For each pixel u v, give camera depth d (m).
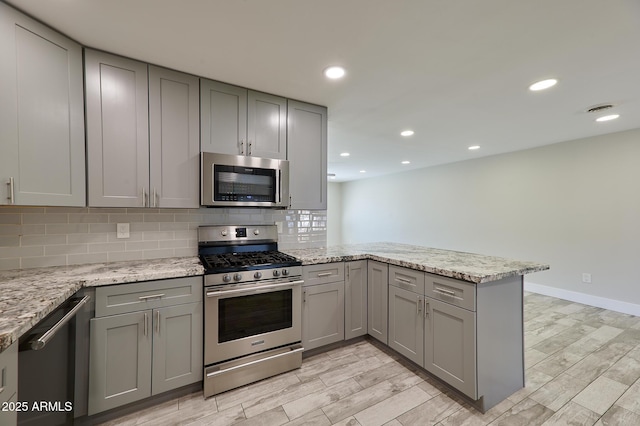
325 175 2.77
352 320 2.59
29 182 1.47
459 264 2.09
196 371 1.90
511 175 4.73
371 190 8.18
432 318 2.02
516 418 1.74
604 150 3.68
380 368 2.26
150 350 1.75
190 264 2.04
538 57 1.85
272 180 2.41
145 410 1.77
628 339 2.80
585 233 3.86
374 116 3.00
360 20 1.50
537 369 2.27
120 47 1.77
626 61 1.89
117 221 2.14
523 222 4.56
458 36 1.63
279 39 1.67
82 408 1.56
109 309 1.63
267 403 1.86
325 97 2.52
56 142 1.60
